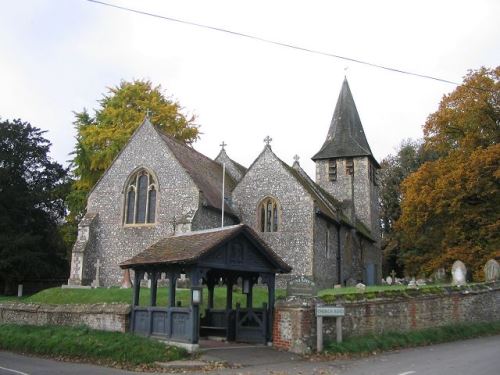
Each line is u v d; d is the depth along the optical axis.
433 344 17.45
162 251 16.16
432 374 11.40
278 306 15.74
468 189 31.62
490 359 13.61
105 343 15.27
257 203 32.38
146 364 13.50
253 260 15.91
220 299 22.55
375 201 48.59
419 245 35.97
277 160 32.59
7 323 20.55
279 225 31.50
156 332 15.58
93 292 23.83
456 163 33.44
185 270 15.07
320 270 31.66
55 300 23.03
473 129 34.53
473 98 34.31
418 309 18.61
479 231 32.38
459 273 24.53
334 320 15.80
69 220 41.66
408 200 34.56
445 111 35.44
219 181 34.69
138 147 31.58
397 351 15.70
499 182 31.73
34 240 40.06
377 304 17.12
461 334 19.27
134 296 16.91
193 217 28.30
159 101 43.00
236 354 14.52
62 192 46.00
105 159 38.97
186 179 29.83
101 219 31.45
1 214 40.78
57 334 17.02
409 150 58.16
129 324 16.77
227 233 15.04
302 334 14.94
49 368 13.52
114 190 31.61
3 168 41.75
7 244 38.56
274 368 12.83
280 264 16.23
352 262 38.94
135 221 30.86
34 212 43.59
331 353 14.64
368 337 16.27
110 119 41.12
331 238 34.72
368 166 45.81
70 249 44.59
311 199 31.11
